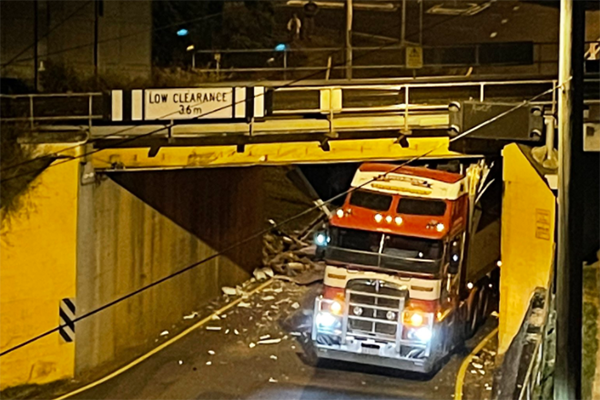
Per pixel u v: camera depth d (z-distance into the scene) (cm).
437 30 6719
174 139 3497
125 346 3728
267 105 3478
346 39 5012
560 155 2056
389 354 3281
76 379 3356
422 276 3262
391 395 3150
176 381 3312
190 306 4288
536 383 2488
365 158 3641
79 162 3312
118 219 3625
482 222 3750
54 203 3266
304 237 5359
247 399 3094
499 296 3766
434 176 3431
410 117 3547
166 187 4003
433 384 3284
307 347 3716
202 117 3444
